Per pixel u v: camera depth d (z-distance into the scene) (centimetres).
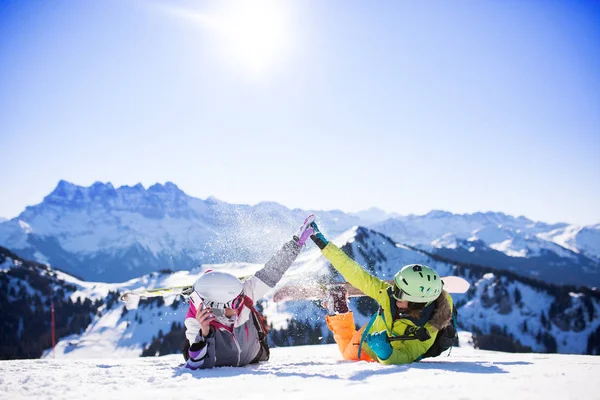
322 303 574
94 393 316
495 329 16075
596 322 15888
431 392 278
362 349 512
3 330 16988
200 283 446
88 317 18400
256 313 489
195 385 336
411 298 452
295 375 370
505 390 279
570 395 261
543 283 18712
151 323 17038
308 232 514
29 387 346
